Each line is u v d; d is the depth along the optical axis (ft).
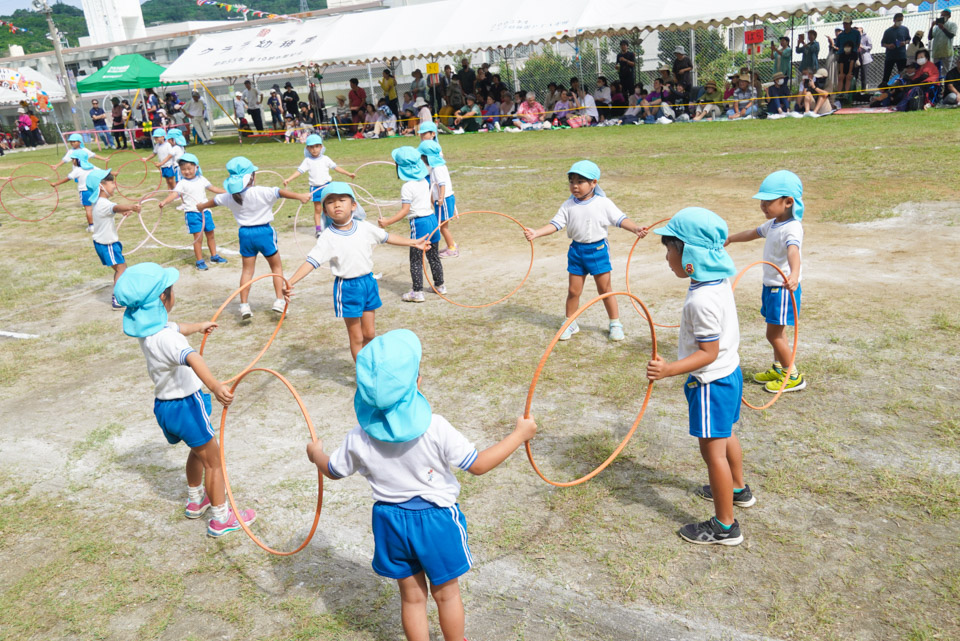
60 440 18.78
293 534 14.11
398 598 12.25
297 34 90.63
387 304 27.32
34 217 52.34
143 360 24.00
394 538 9.71
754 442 15.78
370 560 13.28
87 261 38.14
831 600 11.30
